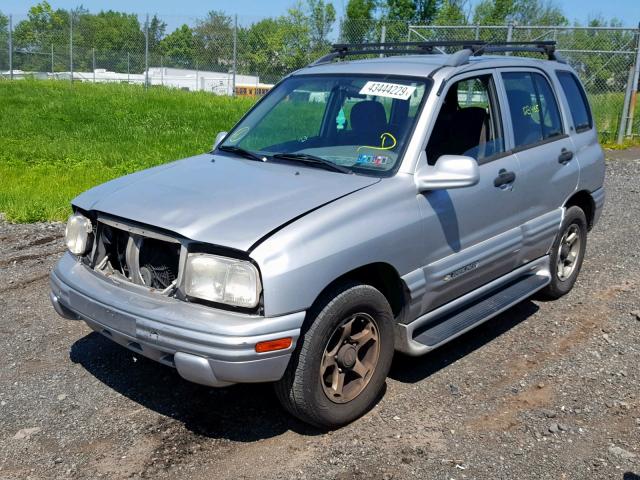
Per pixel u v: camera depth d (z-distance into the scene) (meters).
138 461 3.74
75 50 26.72
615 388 4.62
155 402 4.35
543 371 4.86
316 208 3.88
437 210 4.41
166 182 4.38
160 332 3.63
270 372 3.59
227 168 4.59
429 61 5.04
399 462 3.75
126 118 18.08
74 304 4.15
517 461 3.78
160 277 3.90
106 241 4.21
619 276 6.89
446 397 4.47
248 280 3.54
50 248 7.56
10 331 5.39
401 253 4.16
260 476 3.62
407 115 4.57
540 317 5.85
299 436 4.00
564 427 4.11
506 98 5.28
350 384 4.10
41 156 13.27
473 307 5.05
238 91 24.34
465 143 4.87
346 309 3.87
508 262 5.23
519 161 5.24
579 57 18.30
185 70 24.98
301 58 24.50
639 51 17.03
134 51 26.73
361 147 4.57
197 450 3.85
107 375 4.69
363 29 20.12
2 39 26.84
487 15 34.38
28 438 3.94
